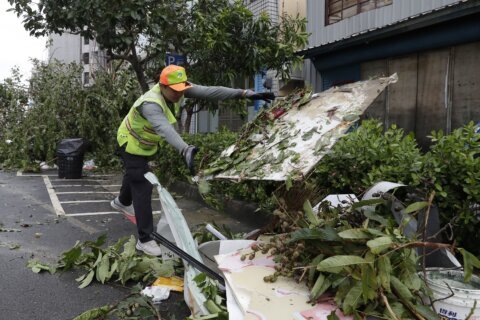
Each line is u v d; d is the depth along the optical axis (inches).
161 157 337.1
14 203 276.7
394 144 150.7
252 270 104.4
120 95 451.5
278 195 137.9
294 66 335.3
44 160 479.5
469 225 128.4
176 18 311.9
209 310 101.3
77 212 253.8
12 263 160.2
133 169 155.9
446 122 292.8
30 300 128.7
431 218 107.5
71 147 390.3
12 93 484.7
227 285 100.1
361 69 353.7
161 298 126.8
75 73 480.1
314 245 99.2
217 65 326.6
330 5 390.6
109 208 267.6
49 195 308.3
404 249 87.7
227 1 329.7
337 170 163.8
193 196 291.3
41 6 294.2
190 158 123.0
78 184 364.2
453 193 130.8
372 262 83.8
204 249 129.0
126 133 157.2
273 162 110.6
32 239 194.1
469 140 132.8
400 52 310.8
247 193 238.7
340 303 86.0
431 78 300.8
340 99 116.2
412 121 317.7
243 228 219.3
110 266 147.9
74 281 143.6
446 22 269.1
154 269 137.6
